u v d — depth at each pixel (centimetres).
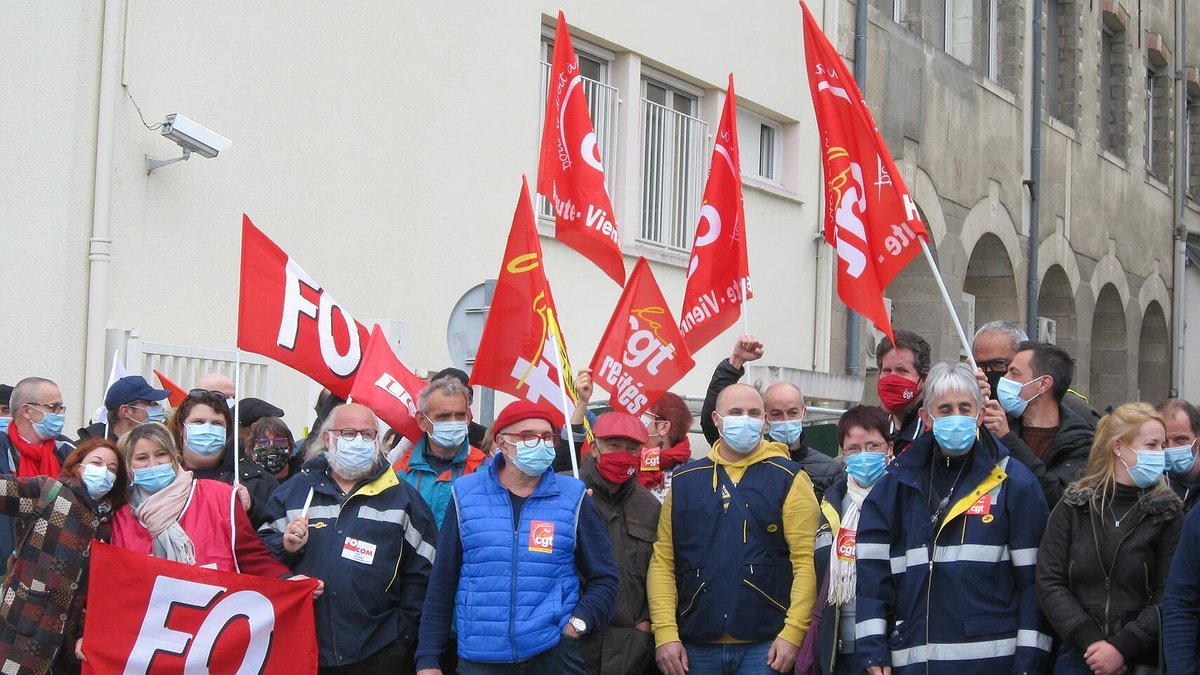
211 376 760
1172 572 523
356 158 987
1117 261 2175
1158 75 2411
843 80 754
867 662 566
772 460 644
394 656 604
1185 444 625
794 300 1425
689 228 1310
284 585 591
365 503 607
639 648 635
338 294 970
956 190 1678
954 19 1770
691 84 1309
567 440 723
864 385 1427
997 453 575
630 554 642
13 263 864
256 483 675
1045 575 556
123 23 859
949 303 676
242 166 920
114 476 598
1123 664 535
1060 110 2055
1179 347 2420
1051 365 638
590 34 1171
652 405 794
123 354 845
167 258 883
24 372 856
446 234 1052
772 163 1438
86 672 578
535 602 579
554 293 1134
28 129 866
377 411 680
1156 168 2406
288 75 945
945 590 564
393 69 1012
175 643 584
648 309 770
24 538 587
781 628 630
